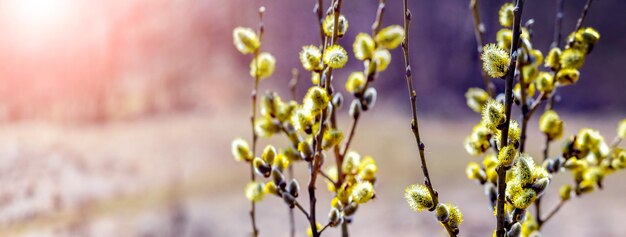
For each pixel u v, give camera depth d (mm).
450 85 11273
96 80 7273
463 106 10578
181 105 8461
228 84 9703
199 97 8875
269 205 4547
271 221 4141
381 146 6758
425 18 11945
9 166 3357
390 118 9258
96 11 8000
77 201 3408
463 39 11461
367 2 10531
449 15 11805
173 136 6246
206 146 5957
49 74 6586
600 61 12516
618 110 11594
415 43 11695
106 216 3436
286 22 11406
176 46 9828
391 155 6434
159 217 3691
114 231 3229
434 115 10125
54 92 6383
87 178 3814
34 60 6566
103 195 3693
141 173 4508
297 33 11305
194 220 3842
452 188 5320
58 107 6133
